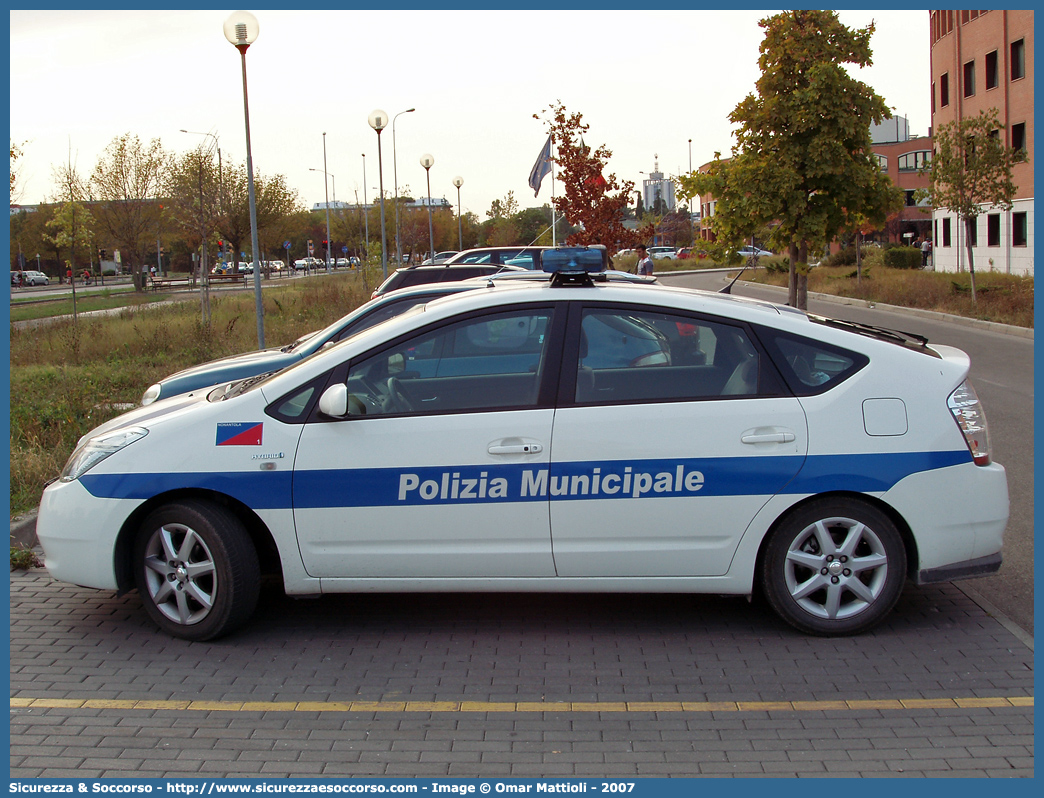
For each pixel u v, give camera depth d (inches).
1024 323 759.7
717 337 173.9
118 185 1833.2
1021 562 218.4
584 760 132.5
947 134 930.1
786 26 594.6
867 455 168.4
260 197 2034.9
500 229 2331.4
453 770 130.6
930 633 176.2
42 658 171.2
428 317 177.2
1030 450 335.6
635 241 870.4
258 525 181.0
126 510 175.6
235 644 176.9
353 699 152.7
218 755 135.6
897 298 1034.1
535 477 170.4
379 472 171.6
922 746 135.2
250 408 175.9
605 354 173.9
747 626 181.3
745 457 168.9
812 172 599.5
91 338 696.4
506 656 169.3
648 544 171.6
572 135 852.0
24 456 297.3
